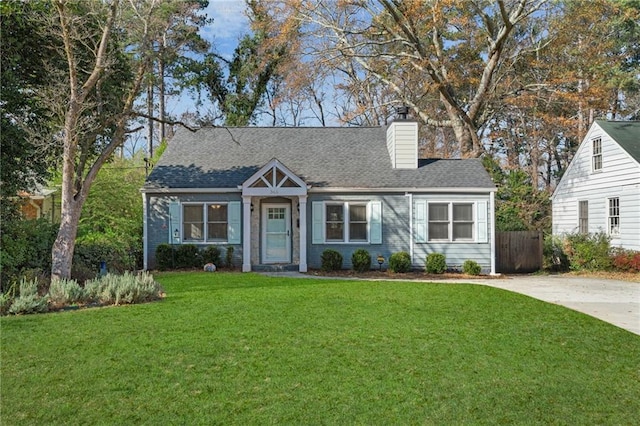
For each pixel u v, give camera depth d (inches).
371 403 181.2
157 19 580.7
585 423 167.5
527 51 982.4
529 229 923.4
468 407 179.0
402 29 888.3
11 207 538.6
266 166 660.1
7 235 466.3
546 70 1049.5
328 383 200.2
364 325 299.3
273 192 663.8
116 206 786.8
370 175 714.2
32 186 597.6
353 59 1138.0
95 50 531.2
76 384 197.9
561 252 765.9
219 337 267.6
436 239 698.2
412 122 732.7
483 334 283.0
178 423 163.9
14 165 539.8
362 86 1229.7
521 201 970.1
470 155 1011.9
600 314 358.6
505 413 174.4
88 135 530.3
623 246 730.8
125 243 657.6
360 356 236.1
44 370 213.9
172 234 693.9
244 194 661.9
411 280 588.1
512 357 239.9
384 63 1108.5
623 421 169.5
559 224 925.2
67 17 477.4
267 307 356.2
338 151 770.2
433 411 175.0
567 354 247.4
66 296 367.2
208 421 165.5
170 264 677.9
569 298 441.4
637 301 422.9
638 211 693.9
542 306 377.4
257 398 184.7
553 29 989.2
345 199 694.5
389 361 229.3
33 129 547.2
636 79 1257.4
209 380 202.7
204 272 639.1
